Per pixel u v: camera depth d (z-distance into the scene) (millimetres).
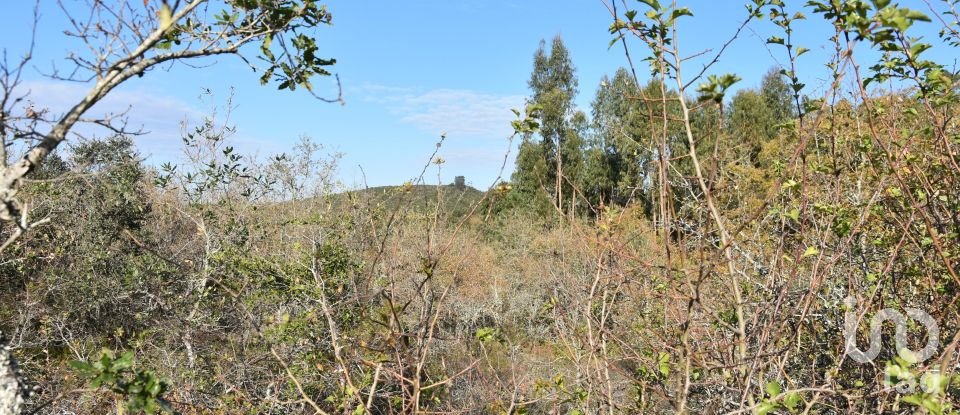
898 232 3193
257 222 7641
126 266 7777
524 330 9125
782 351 2613
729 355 2748
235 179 7922
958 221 2883
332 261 5688
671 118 2053
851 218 3055
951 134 2895
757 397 2627
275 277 5977
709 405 2611
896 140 2799
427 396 3590
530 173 19422
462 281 11289
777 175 3697
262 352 4992
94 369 1882
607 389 3047
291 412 4570
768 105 19000
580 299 3260
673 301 2586
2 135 1895
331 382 4734
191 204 7320
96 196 8430
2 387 1854
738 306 2244
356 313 4789
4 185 1863
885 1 1701
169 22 1504
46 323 6711
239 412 4246
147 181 9391
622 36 1980
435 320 2576
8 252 6930
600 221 2682
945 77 2312
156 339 6590
